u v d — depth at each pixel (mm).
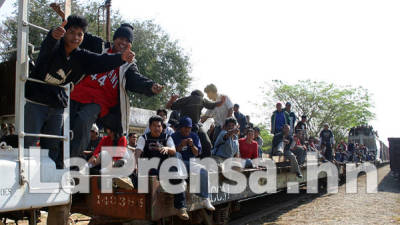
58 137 3514
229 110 8172
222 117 8219
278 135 10352
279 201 10812
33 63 3840
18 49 3260
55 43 3385
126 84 4832
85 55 3775
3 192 2955
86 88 4594
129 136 6598
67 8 3701
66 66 3611
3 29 3562
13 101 3383
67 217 3572
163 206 4562
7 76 3471
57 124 3676
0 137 3744
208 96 7824
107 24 15242
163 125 5680
